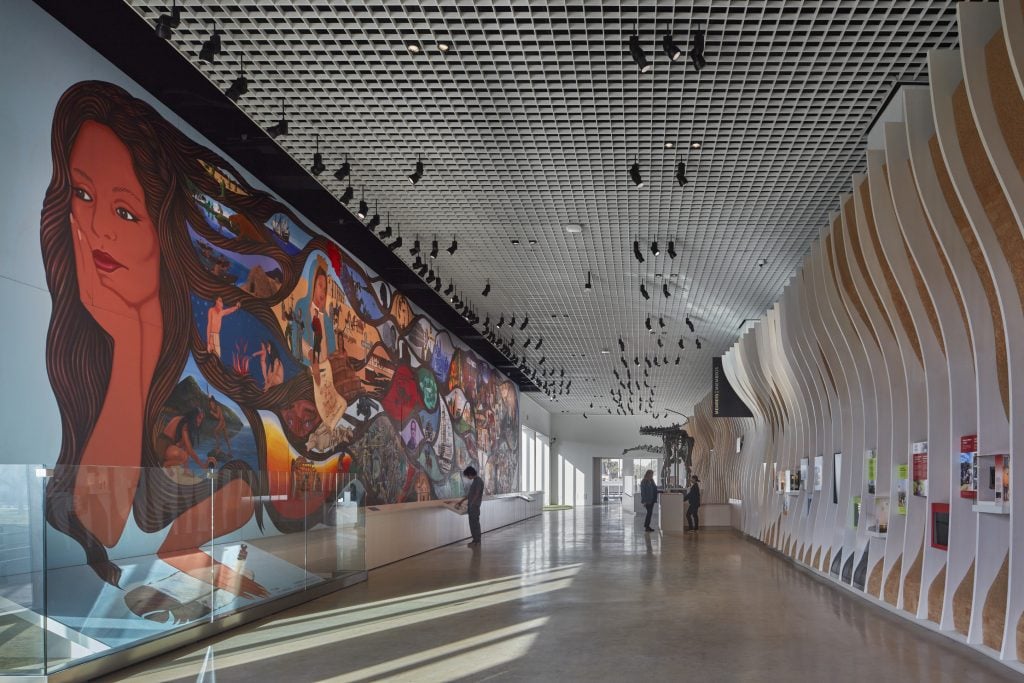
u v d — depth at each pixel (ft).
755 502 57.47
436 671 17.93
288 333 31.65
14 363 17.60
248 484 24.31
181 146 24.75
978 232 18.31
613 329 59.67
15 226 17.81
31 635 15.89
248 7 19.66
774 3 18.89
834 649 19.94
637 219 34.24
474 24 20.07
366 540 36.65
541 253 39.70
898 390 26.53
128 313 21.61
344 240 37.29
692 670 17.87
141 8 19.36
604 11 19.33
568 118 24.93
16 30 18.12
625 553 44.96
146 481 19.42
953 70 19.62
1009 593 17.63
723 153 27.27
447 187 30.78
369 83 23.18
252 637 21.94
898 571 26.02
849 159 27.91
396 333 46.37
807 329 35.73
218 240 26.66
